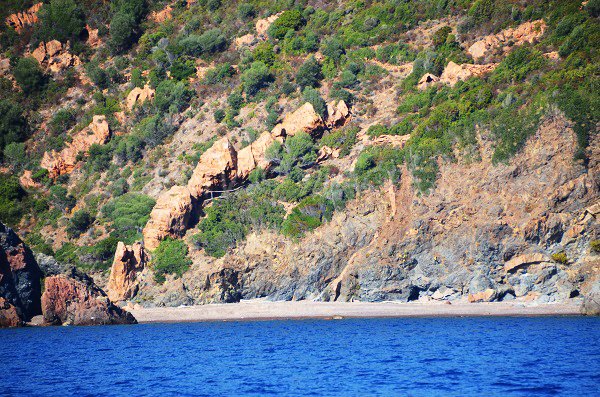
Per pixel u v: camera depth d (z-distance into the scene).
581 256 74.25
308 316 79.56
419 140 89.25
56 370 51.06
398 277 80.31
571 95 78.38
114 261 88.00
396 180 86.06
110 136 119.06
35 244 103.56
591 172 75.50
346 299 82.19
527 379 42.75
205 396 41.38
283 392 41.69
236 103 112.56
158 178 105.94
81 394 42.97
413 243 80.56
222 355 55.50
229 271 86.06
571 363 46.84
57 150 119.88
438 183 82.69
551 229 74.75
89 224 104.62
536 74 90.25
